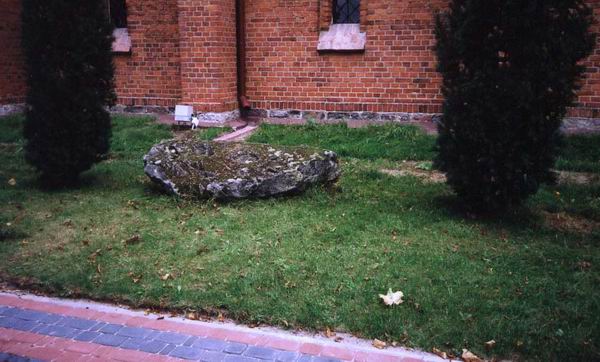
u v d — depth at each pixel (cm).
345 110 1053
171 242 519
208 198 635
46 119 675
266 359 337
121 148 917
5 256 490
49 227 565
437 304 390
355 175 745
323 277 437
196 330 374
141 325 381
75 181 732
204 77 1050
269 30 1075
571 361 325
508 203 572
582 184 677
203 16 1024
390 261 468
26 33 662
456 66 557
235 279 435
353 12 1046
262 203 625
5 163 859
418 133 927
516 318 370
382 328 361
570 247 500
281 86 1091
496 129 532
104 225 570
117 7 1212
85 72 682
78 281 437
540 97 508
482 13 514
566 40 498
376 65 1016
